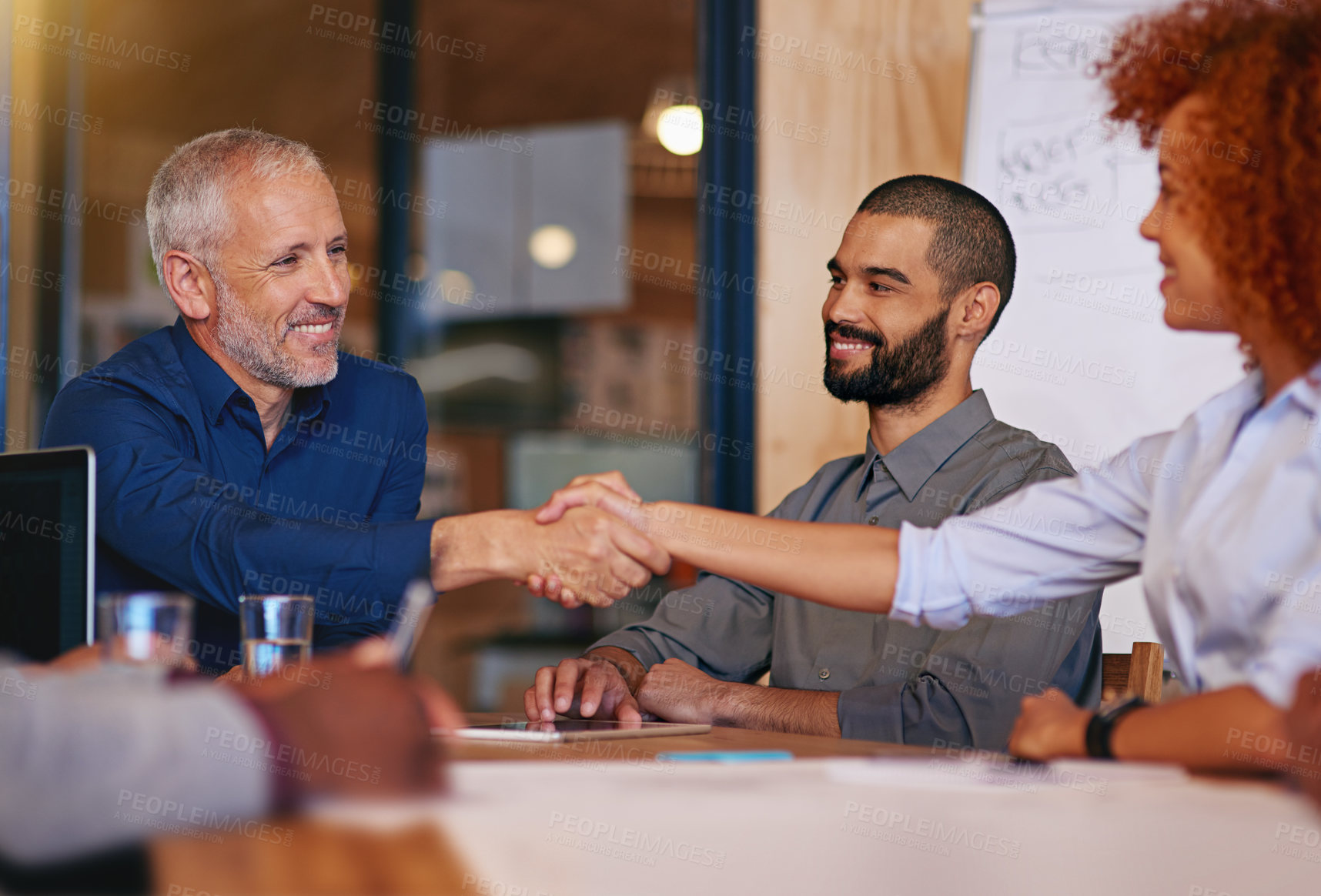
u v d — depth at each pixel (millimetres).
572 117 5574
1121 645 2152
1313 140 872
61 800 463
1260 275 888
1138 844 659
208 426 1686
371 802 511
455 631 5113
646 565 1241
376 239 4863
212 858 477
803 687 1625
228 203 1623
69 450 1104
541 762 829
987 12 2342
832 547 1167
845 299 1696
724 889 621
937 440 1670
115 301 4961
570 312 5832
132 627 884
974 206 1681
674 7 4543
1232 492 913
